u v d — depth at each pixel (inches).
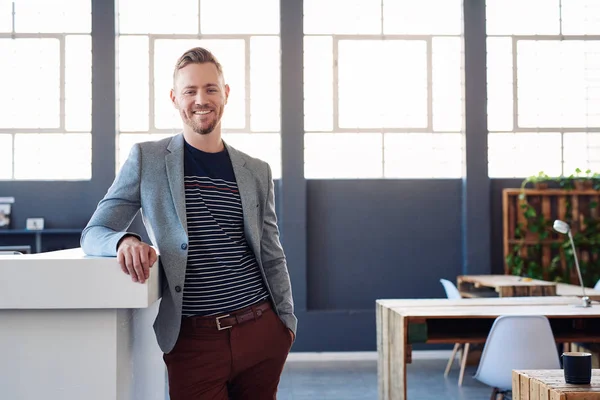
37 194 273.1
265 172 85.9
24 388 68.3
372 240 281.6
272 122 285.6
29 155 276.4
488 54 288.0
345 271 280.4
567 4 290.0
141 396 85.1
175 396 77.5
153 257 67.9
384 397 165.5
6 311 68.4
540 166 288.7
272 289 86.0
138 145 79.7
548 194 276.7
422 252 282.7
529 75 289.0
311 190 280.8
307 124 284.8
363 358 272.2
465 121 279.9
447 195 284.5
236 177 81.3
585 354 90.0
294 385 221.8
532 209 273.9
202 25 283.1
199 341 76.5
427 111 287.9
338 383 224.8
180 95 79.1
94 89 270.7
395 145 287.3
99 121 270.7
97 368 68.6
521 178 284.8
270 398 83.0
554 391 85.0
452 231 283.7
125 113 279.9
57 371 68.4
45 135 276.8
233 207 80.0
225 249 78.2
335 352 273.1
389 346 160.2
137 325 82.0
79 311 68.7
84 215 272.8
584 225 276.8
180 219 75.7
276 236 87.6
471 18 281.1
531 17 289.1
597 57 290.2
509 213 279.3
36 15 277.4
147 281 67.4
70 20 277.7
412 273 281.7
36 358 68.3
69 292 66.9
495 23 288.5
